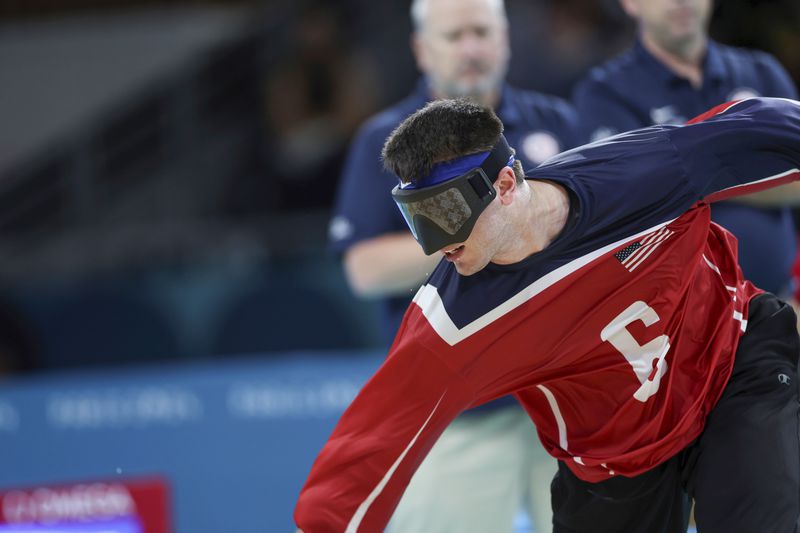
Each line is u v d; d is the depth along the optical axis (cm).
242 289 2308
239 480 1695
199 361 2302
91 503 1592
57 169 2919
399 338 848
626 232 845
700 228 888
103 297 2380
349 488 834
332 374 1700
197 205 2752
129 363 2341
